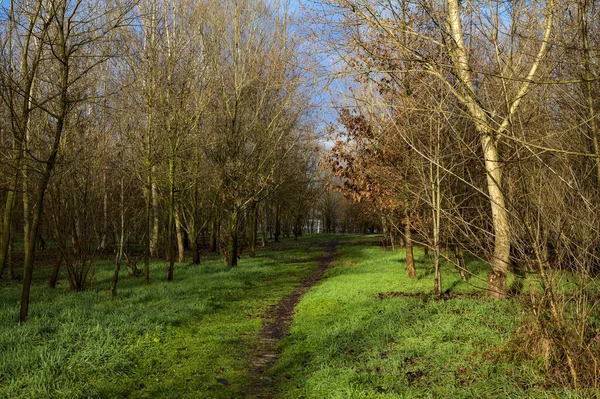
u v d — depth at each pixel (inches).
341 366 253.4
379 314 358.3
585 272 196.9
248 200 830.5
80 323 341.4
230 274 692.7
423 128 394.6
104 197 572.1
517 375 211.5
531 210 209.6
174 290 524.1
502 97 242.4
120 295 509.0
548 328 209.2
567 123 254.2
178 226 934.4
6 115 495.5
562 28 248.8
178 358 291.6
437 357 248.4
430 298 411.8
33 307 424.8
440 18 354.3
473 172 347.3
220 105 824.3
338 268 754.8
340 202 2586.1
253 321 395.2
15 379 236.2
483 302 366.9
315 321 372.2
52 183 502.0
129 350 289.9
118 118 600.1
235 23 828.0
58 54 471.8
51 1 358.6
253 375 264.4
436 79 333.1
